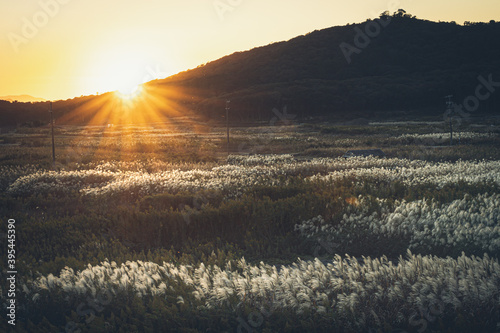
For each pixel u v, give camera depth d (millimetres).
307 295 7016
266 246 12133
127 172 32844
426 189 19281
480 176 21719
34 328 7539
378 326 6656
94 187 26781
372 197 15836
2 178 29938
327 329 6762
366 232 11898
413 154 42719
